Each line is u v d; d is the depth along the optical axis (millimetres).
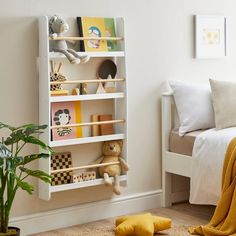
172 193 5320
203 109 5121
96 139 4750
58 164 4691
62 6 4664
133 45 5059
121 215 5062
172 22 5270
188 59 5398
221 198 4484
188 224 4766
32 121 4590
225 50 5621
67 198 4801
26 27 4512
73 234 4605
